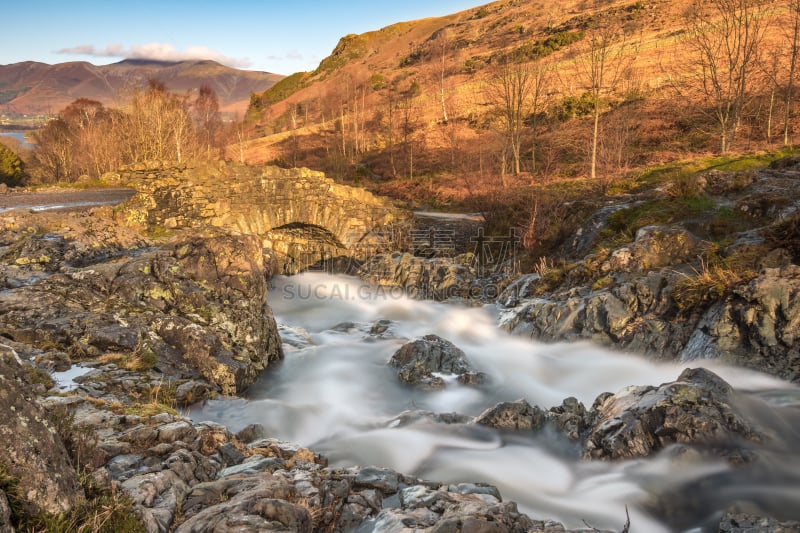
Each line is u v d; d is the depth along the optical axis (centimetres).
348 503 551
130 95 6394
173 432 609
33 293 1073
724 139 3180
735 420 738
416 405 1077
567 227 2073
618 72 5409
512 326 1518
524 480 731
